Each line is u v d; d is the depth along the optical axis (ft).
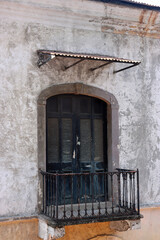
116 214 23.58
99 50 26.32
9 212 22.93
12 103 23.38
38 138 23.97
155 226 27.50
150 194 27.58
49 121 25.25
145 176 27.50
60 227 21.63
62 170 25.49
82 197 26.07
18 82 23.62
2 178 22.85
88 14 25.26
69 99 26.03
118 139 26.71
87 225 25.00
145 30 28.02
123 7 25.54
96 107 26.96
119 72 27.12
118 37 27.17
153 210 27.55
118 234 26.03
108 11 25.55
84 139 26.43
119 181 24.26
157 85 28.55
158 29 28.32
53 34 24.82
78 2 24.31
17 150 23.34
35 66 24.17
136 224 24.25
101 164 26.94
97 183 26.66
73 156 25.89
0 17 23.27
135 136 27.37
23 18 23.93
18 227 23.03
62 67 25.07
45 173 23.32
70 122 25.95
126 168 26.86
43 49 24.38
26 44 23.97
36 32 24.30
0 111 23.00
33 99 23.99
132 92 27.50
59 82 24.91
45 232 22.41
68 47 25.25
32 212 23.57
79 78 25.62
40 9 23.91
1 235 22.53
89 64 26.02
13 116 23.35
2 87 23.16
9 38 23.49
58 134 25.46
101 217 23.06
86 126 26.53
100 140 27.02
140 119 27.66
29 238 23.27
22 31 23.88
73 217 22.24
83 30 25.86
